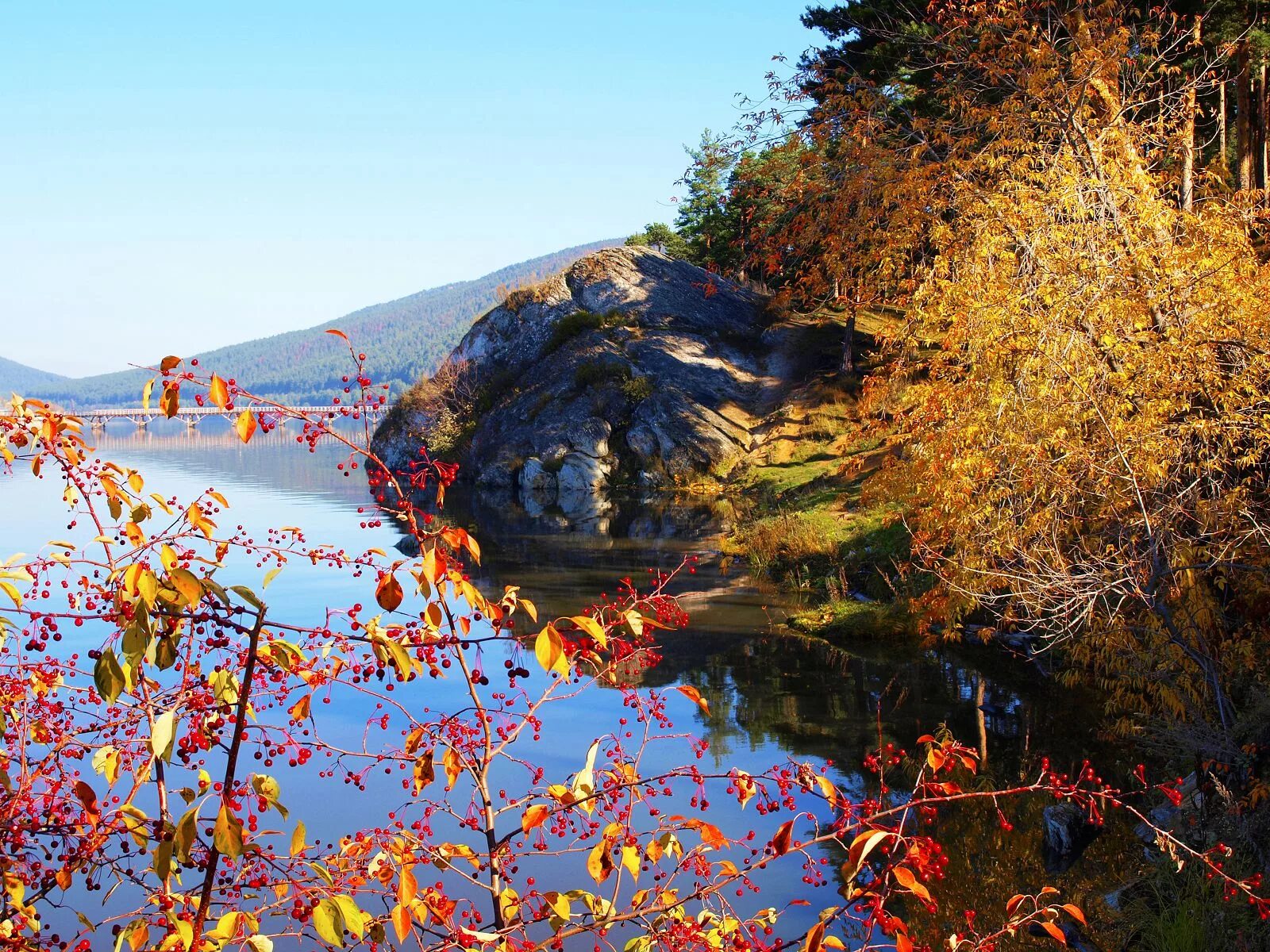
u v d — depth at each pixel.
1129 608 8.94
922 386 10.30
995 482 9.20
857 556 16.80
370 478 2.76
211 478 43.31
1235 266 9.02
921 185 12.56
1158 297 8.82
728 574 18.02
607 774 3.26
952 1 13.69
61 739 2.82
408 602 11.23
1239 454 8.68
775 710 10.22
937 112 20.25
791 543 18.42
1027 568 8.43
